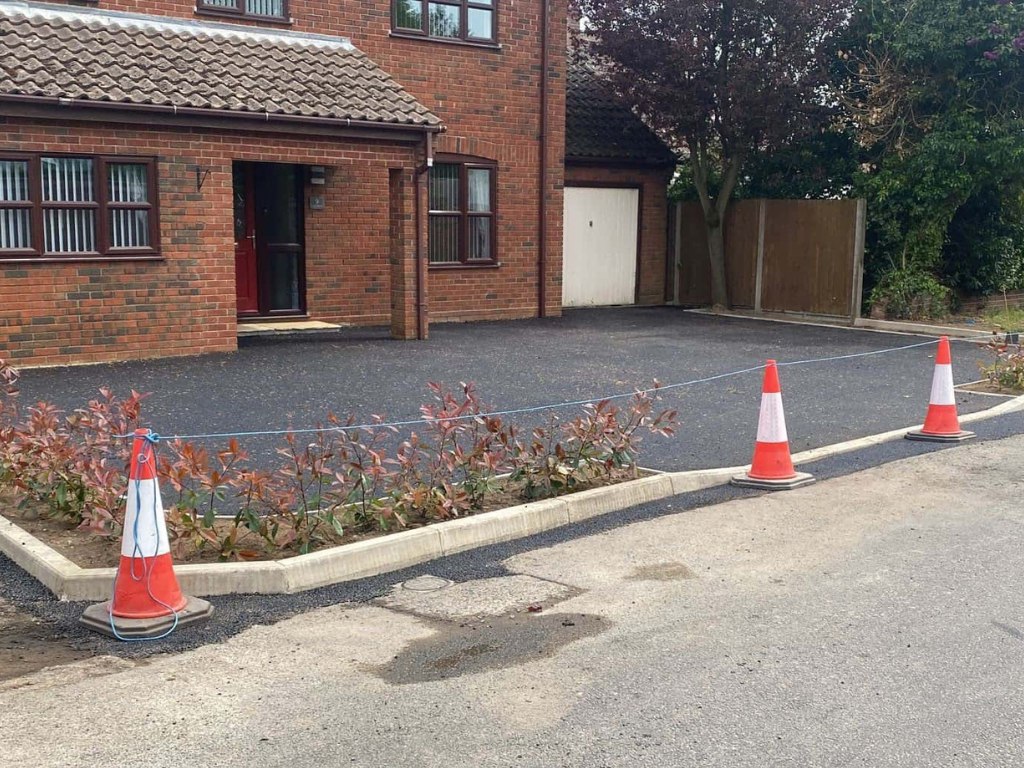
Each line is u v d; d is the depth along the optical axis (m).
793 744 3.75
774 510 6.95
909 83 17.78
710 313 20.02
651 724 3.90
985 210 19.72
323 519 5.97
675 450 8.52
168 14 14.19
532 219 18.22
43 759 3.63
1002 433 9.38
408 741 3.77
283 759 3.64
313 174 15.73
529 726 3.89
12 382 7.39
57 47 12.15
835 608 5.13
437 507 6.34
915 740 3.77
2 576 5.59
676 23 17.92
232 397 10.10
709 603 5.22
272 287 15.81
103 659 4.54
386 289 16.75
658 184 21.36
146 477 4.88
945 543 6.21
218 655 4.59
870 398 10.97
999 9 16.75
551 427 7.30
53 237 11.78
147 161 12.19
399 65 16.28
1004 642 4.70
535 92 17.89
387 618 5.06
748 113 18.23
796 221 19.14
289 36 14.73
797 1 17.30
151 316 12.43
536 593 5.41
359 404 9.88
